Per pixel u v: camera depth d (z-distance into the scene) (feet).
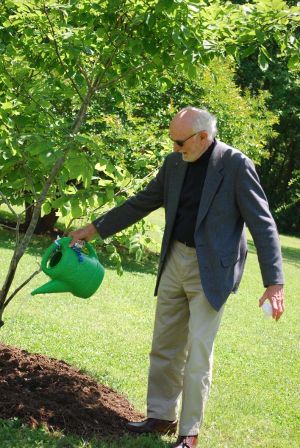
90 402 13.37
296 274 55.06
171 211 12.61
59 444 11.30
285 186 101.19
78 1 13.17
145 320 26.30
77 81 14.26
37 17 13.57
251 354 23.03
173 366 13.12
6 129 13.85
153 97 37.65
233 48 13.08
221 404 16.22
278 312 11.56
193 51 12.91
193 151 12.22
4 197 13.74
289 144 99.25
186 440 11.93
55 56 14.28
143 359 19.52
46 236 46.39
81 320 24.23
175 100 39.47
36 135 12.20
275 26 12.87
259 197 12.05
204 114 12.19
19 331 20.66
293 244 82.84
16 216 13.80
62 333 21.44
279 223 98.63
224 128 43.57
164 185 12.96
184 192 12.57
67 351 19.03
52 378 13.84
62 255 12.58
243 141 45.06
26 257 36.94
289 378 20.21
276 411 16.38
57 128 13.51
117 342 21.39
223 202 12.10
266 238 11.78
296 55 13.24
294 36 13.14
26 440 11.16
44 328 21.68
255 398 17.26
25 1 13.03
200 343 12.03
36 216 13.51
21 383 13.25
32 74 15.01
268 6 12.55
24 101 14.37
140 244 15.57
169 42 12.96
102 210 15.43
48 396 12.93
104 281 34.83
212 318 12.25
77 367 16.84
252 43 13.20
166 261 12.88
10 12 14.44
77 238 12.90
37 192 14.21
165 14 12.47
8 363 14.07
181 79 37.32
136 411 14.01
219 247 11.98
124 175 14.92
